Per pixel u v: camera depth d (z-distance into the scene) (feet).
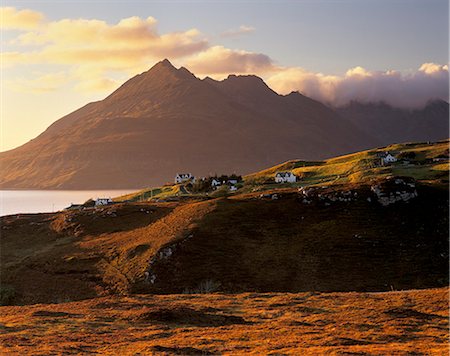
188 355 138.41
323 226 451.12
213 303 231.30
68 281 400.88
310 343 152.15
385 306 205.98
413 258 389.80
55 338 164.45
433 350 138.51
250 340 158.92
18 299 377.30
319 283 363.76
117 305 229.86
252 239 439.63
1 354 139.33
